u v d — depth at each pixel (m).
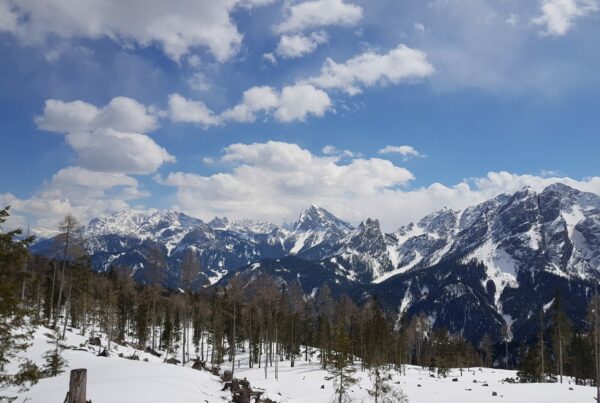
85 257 66.69
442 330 113.94
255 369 91.75
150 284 86.94
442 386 72.19
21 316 21.72
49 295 86.88
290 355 110.81
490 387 68.56
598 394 51.69
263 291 106.75
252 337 100.62
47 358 39.81
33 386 32.50
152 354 82.88
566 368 134.00
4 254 20.72
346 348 57.59
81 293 77.00
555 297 101.25
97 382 33.75
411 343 150.62
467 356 142.38
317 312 153.38
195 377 43.28
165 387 33.50
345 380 56.66
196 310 107.69
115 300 85.56
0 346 21.62
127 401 27.33
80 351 54.81
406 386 72.38
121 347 76.56
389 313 131.75
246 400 38.19
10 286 21.08
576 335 125.25
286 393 65.06
